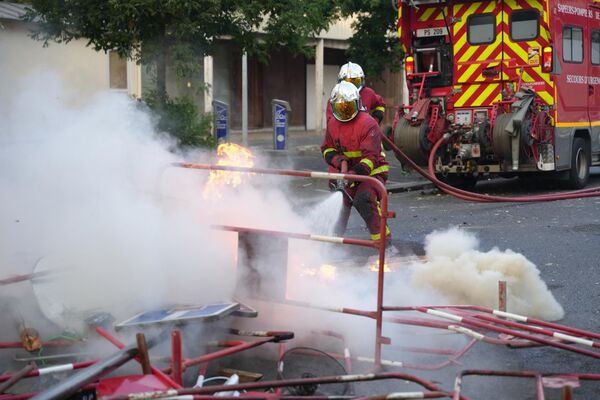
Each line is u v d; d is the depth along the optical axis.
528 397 4.71
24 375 4.04
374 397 3.89
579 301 6.87
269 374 4.96
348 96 7.50
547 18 13.19
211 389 3.81
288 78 28.16
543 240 9.48
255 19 12.89
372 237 7.92
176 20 12.22
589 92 14.85
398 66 19.20
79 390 3.68
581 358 5.40
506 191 14.52
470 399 4.43
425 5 13.95
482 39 13.64
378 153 7.64
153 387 3.75
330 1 18.17
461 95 13.72
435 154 13.67
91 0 12.25
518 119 12.74
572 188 14.55
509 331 4.88
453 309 5.65
